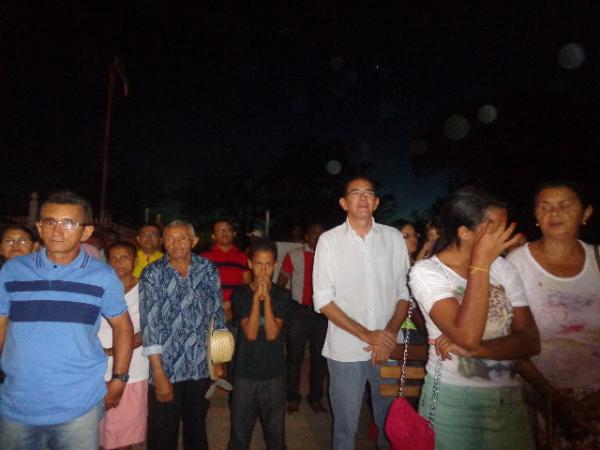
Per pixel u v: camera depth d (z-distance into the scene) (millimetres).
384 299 3623
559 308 2609
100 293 2713
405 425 2305
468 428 2215
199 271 3742
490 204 2256
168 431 3469
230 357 3600
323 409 5375
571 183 2648
